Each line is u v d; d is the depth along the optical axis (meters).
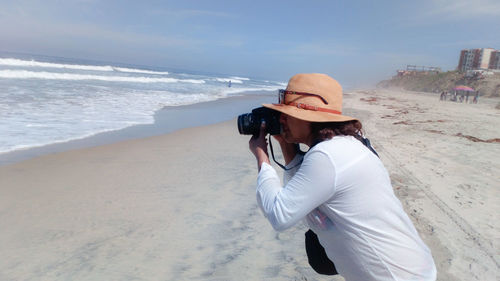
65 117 9.90
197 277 2.78
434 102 28.83
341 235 1.18
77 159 6.22
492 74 56.94
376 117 14.31
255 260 3.04
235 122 12.65
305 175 1.12
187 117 12.95
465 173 5.87
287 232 3.61
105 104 13.35
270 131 1.36
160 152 7.11
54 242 3.33
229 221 3.85
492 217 4.06
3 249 3.17
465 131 10.70
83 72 32.16
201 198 4.53
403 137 9.18
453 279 2.76
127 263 2.98
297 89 1.27
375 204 1.12
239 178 5.43
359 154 1.14
